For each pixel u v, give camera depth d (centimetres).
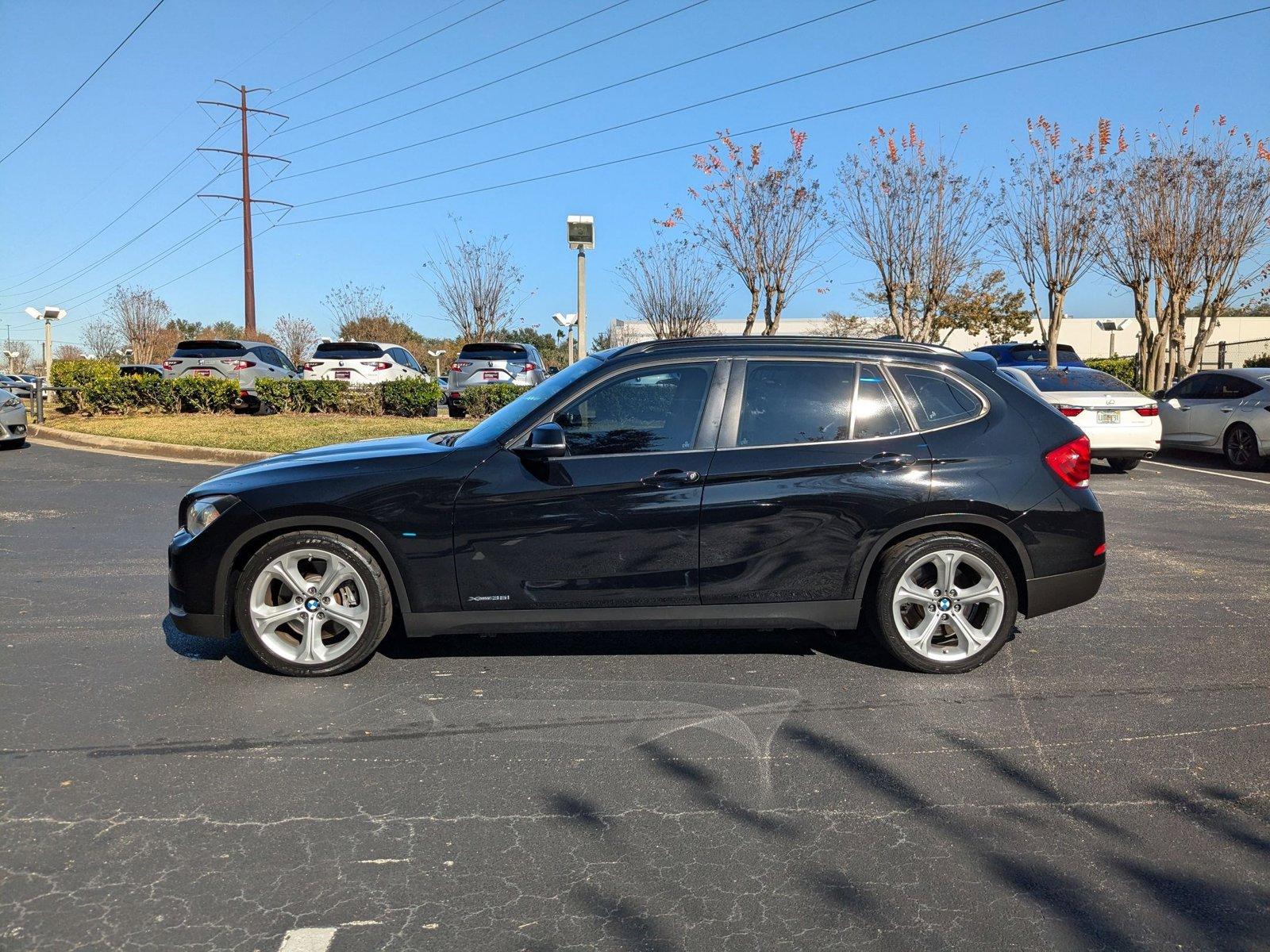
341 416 1898
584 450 489
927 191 2239
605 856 319
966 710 451
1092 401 1256
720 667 511
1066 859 318
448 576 484
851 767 388
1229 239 2152
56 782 370
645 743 411
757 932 277
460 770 384
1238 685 484
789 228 2225
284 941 271
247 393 1923
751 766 389
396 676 495
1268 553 796
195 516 489
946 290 2322
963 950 270
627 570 486
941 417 503
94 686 478
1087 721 437
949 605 498
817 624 498
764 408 496
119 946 268
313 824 339
